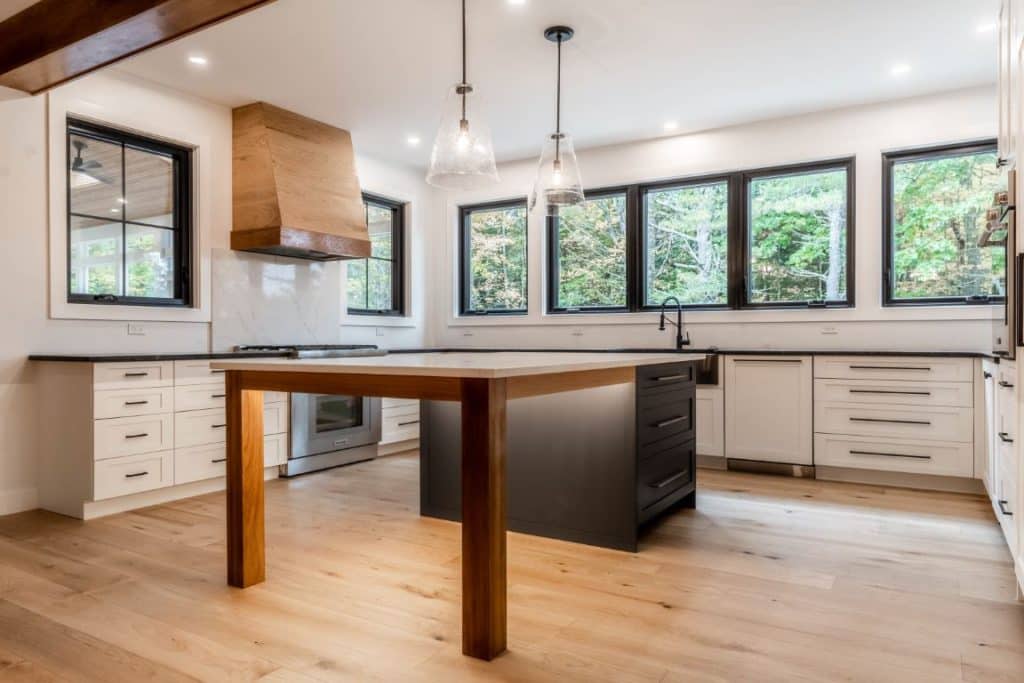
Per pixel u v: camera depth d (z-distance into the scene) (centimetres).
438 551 279
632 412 277
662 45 358
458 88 278
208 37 345
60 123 358
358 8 315
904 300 446
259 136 439
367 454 502
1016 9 254
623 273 551
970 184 428
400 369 193
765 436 438
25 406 347
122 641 193
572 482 291
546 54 369
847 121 456
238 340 451
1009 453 258
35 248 350
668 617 210
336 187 480
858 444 409
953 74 400
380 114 465
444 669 177
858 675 172
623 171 542
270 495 383
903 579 244
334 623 206
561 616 211
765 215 494
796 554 273
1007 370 265
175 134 414
